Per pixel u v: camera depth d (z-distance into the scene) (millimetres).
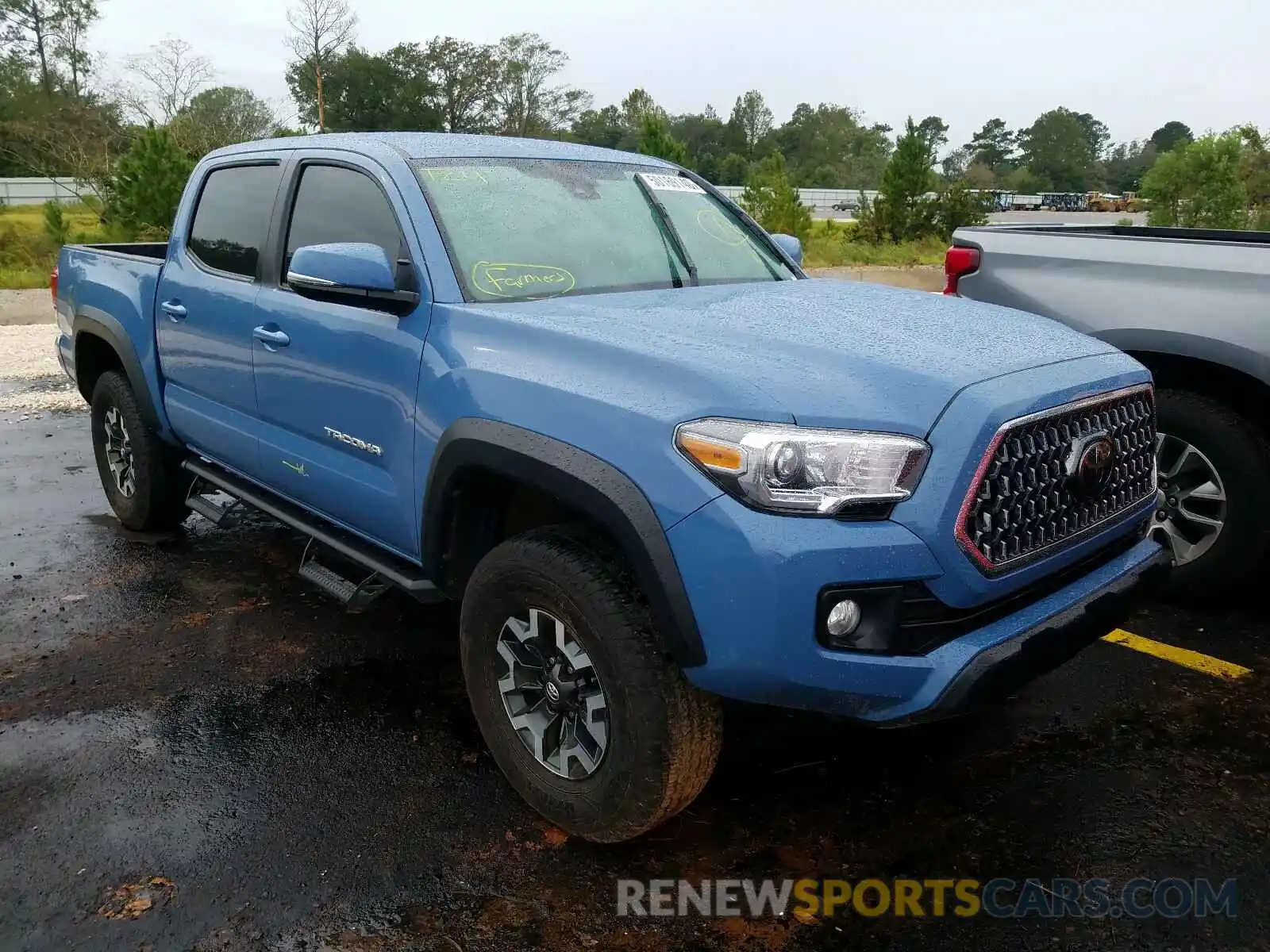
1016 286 4492
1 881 2602
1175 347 3957
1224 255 3906
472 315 2895
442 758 3207
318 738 3324
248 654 3943
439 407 2879
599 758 2600
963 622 2396
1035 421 2420
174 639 4066
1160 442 4129
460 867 2670
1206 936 2402
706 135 116688
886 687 2275
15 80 55625
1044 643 2428
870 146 111500
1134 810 2895
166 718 3447
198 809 2922
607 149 4082
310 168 3717
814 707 2328
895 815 2896
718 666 2281
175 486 4992
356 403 3258
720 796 2994
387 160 3350
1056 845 2748
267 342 3645
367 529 3420
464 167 3422
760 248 3980
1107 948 2373
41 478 6387
